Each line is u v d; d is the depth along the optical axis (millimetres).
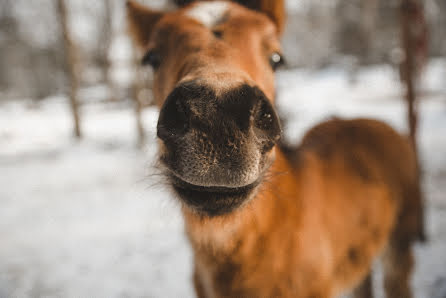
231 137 1003
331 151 2465
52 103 28891
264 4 2195
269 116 1096
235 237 1604
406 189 3020
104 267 4457
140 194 7070
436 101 15469
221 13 1738
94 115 21094
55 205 6773
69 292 3965
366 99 18844
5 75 32094
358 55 33406
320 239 1938
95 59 18484
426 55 5285
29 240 5312
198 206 1177
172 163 1098
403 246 3094
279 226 1699
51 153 11555
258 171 1085
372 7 30031
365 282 3076
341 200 2219
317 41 39438
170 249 4844
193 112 990
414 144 4746
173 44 1646
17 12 20578
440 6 20422
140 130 11492
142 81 11406
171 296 3809
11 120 20438
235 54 1400
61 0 12875
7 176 9133
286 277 1748
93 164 9812
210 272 1760
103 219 5953
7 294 3973
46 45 19594
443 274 3631
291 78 30734
